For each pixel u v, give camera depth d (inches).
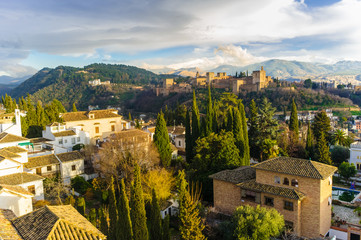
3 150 1881.2
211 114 2421.3
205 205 1707.7
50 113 3078.2
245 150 2183.8
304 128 3826.3
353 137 3964.1
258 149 2618.1
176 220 1579.7
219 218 1520.7
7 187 1181.7
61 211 886.4
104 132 2881.4
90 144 2477.9
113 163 1927.9
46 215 830.5
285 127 3203.7
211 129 2394.2
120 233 1063.6
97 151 2277.3
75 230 779.4
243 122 2282.2
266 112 2632.9
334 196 1972.2
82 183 1999.3
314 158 2596.0
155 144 2148.1
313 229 1296.8
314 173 1291.8
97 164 2170.3
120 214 1071.0
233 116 2311.8
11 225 826.2
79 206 1480.1
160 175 1781.5
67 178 2055.9
